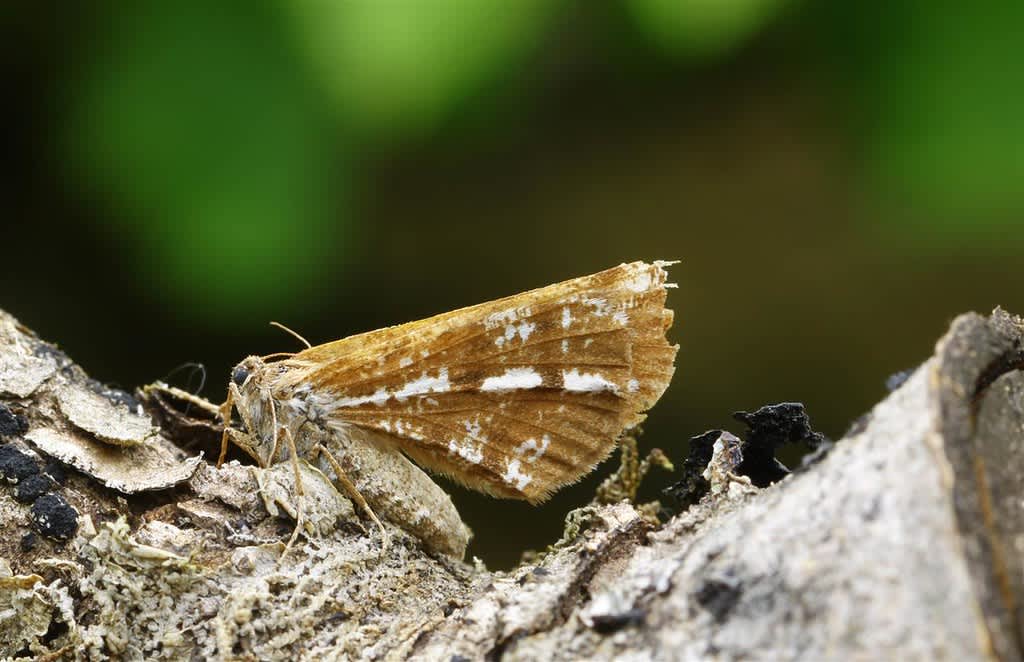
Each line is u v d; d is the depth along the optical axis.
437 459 0.19
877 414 0.18
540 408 0.19
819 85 0.32
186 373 0.27
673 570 0.18
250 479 0.19
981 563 0.17
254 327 0.27
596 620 0.18
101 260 0.27
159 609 0.18
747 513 0.18
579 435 0.19
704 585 0.18
